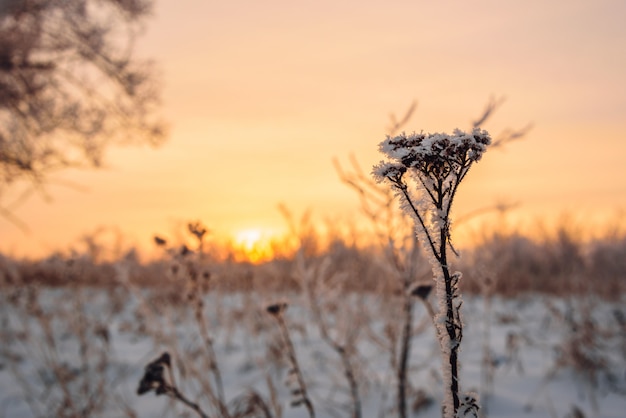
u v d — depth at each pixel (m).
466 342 4.61
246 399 2.52
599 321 5.36
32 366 3.91
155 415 3.04
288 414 3.00
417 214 1.05
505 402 3.32
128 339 4.80
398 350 3.58
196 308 2.59
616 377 3.70
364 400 3.18
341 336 3.00
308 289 2.93
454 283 1.07
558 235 10.14
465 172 1.03
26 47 8.20
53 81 8.84
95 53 9.16
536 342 4.78
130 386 3.58
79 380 3.61
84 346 3.66
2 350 4.01
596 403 3.30
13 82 8.52
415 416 3.02
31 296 3.77
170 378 2.08
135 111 9.59
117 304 5.64
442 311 1.06
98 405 3.12
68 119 8.73
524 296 7.91
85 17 9.02
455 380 1.05
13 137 8.41
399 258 2.57
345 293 3.20
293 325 3.65
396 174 1.02
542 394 3.46
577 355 3.68
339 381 3.39
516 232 10.72
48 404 3.26
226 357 4.05
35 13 8.59
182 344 3.26
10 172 8.13
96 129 9.00
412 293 2.33
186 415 2.68
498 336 5.13
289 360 2.52
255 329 3.90
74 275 4.04
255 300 3.80
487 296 3.67
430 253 1.08
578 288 7.01
